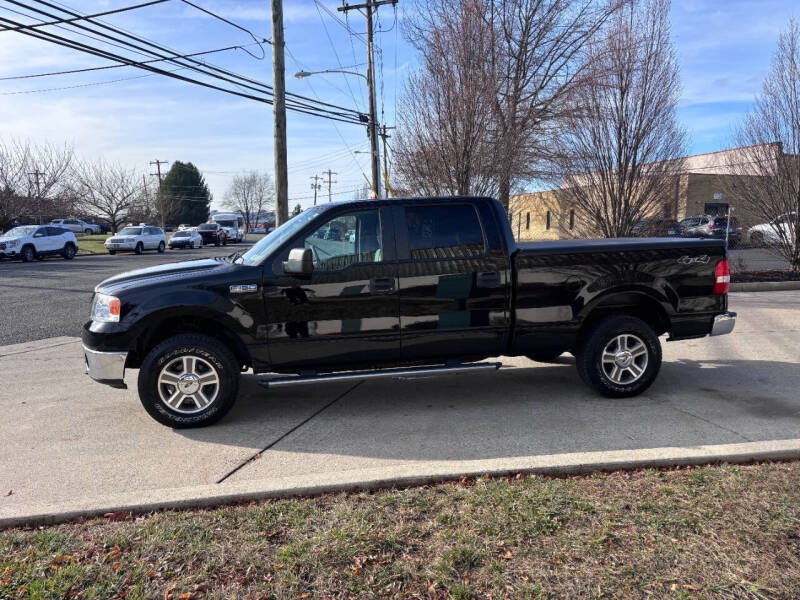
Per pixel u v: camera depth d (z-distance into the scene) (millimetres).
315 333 4828
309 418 4973
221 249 41344
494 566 2570
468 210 5062
